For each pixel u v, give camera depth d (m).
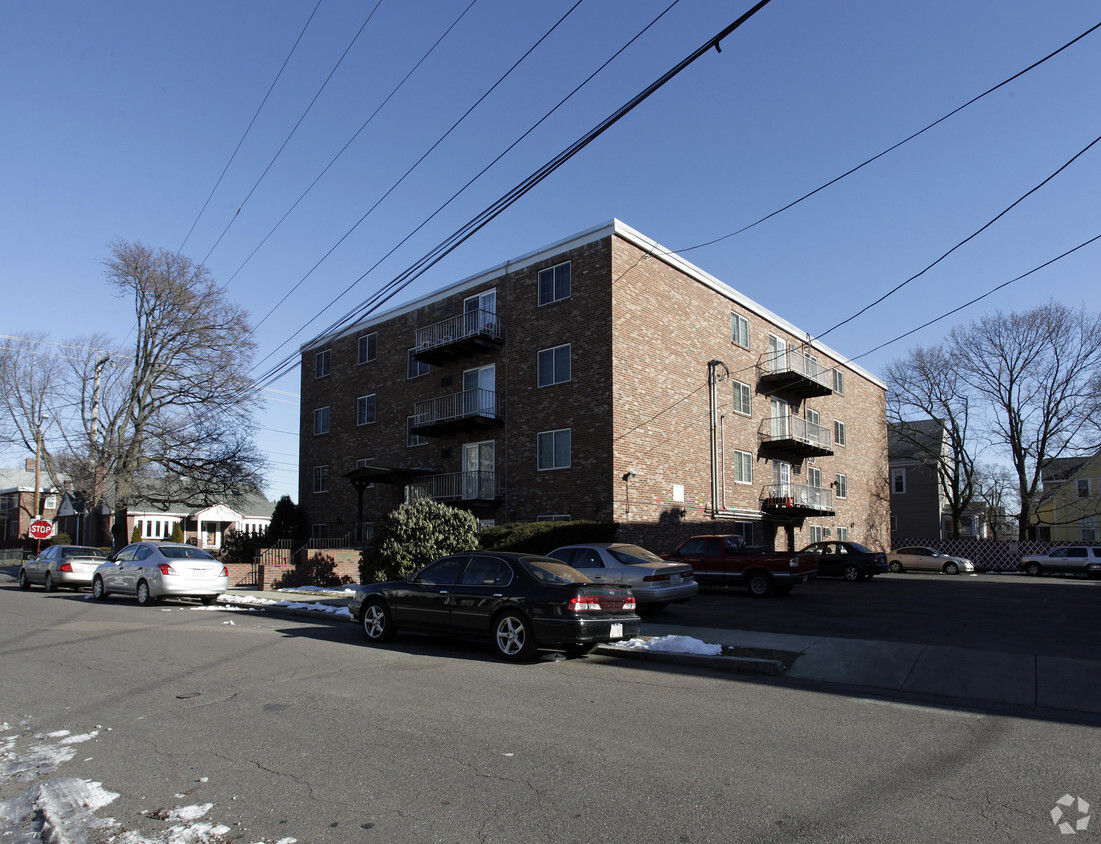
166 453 35.50
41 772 5.58
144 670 9.41
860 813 4.71
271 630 13.36
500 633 10.49
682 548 20.86
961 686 8.73
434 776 5.38
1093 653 10.52
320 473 34.66
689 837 4.33
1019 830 4.47
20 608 17.38
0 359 42.12
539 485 24.48
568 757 5.82
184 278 35.16
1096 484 53.78
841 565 28.19
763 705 7.76
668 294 25.78
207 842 4.32
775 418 31.36
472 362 27.55
